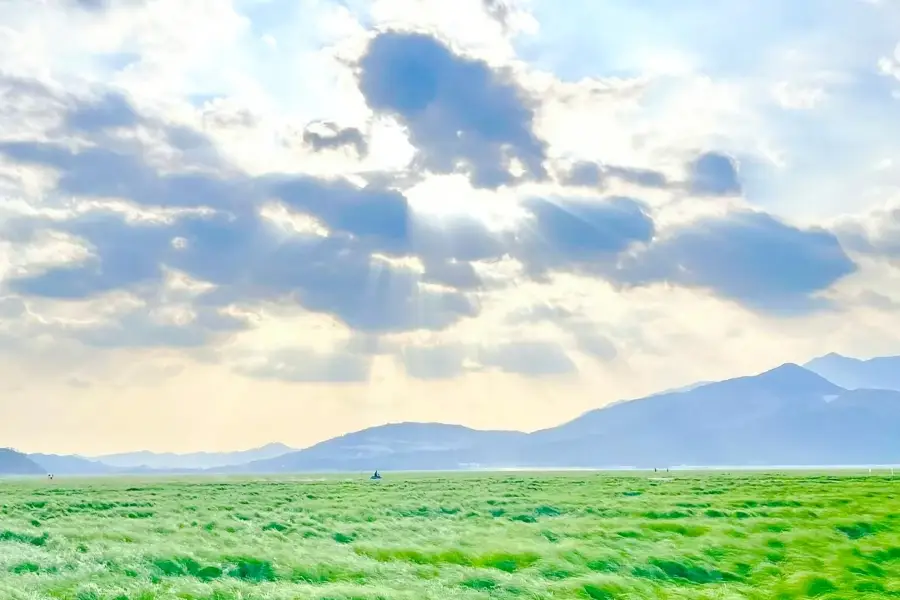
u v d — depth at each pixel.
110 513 65.12
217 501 82.31
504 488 111.12
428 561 40.97
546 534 50.84
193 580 32.56
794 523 56.28
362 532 51.53
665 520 58.94
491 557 41.78
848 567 43.16
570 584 36.38
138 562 34.56
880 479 126.62
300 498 88.88
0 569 32.59
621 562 41.62
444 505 73.12
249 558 36.81
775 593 38.44
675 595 37.00
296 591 31.11
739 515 62.81
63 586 30.11
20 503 75.75
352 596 30.58
